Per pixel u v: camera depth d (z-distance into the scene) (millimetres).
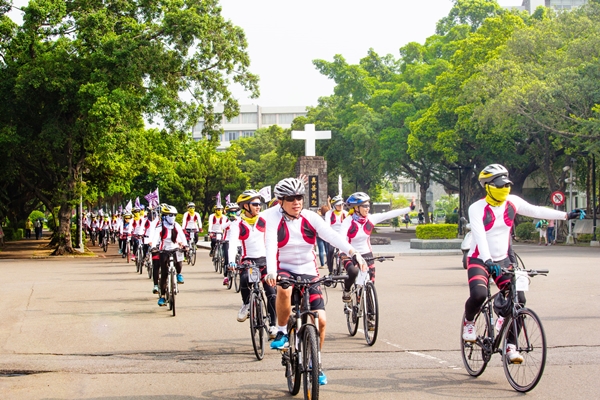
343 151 61781
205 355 8773
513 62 37125
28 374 7824
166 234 13055
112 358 8641
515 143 46188
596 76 34844
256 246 10492
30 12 31766
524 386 6625
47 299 15398
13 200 48469
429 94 52344
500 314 7031
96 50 31969
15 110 32906
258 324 8445
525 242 42188
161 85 33000
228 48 34031
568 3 109625
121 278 21125
